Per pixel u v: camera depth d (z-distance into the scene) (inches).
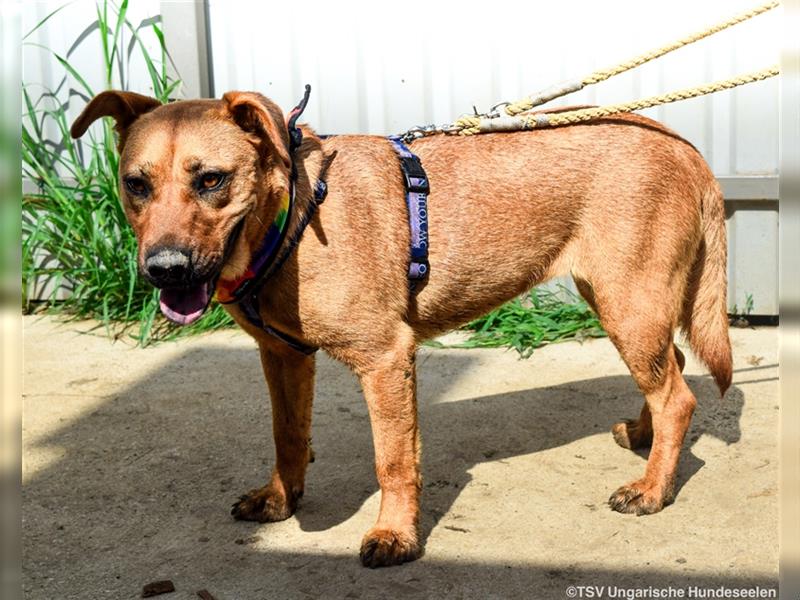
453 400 72.9
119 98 49.9
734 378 74.8
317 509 57.8
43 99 98.9
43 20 93.7
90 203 93.7
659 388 56.5
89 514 58.0
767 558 50.5
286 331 51.8
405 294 53.0
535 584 49.2
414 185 53.6
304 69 94.1
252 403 73.7
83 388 77.6
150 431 69.4
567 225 56.3
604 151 55.7
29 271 95.3
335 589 49.5
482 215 54.8
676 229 56.1
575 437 66.0
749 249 88.0
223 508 58.4
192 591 49.8
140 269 45.9
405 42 91.9
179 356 84.0
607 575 49.7
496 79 91.0
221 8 94.4
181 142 46.3
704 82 86.9
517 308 86.9
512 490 59.0
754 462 60.8
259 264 49.4
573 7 88.5
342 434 67.7
